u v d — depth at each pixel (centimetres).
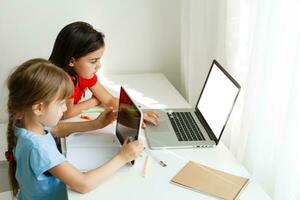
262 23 131
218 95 149
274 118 133
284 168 120
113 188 117
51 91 118
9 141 131
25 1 212
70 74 162
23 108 120
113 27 228
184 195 114
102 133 152
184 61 220
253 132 143
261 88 135
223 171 126
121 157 125
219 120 142
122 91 152
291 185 119
